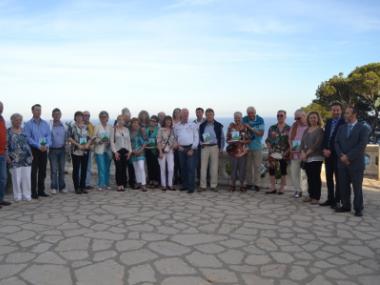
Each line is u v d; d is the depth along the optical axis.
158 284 3.73
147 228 5.63
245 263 4.30
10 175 8.56
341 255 4.59
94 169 11.13
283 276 3.96
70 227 5.68
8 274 3.97
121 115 8.83
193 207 7.02
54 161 8.40
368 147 11.27
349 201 6.70
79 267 4.14
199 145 8.74
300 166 7.82
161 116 9.36
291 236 5.31
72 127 8.44
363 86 21.36
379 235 5.39
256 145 8.56
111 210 6.77
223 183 9.55
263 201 7.57
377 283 3.81
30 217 6.30
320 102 23.70
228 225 5.82
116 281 3.80
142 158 8.77
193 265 4.22
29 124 7.89
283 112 8.13
